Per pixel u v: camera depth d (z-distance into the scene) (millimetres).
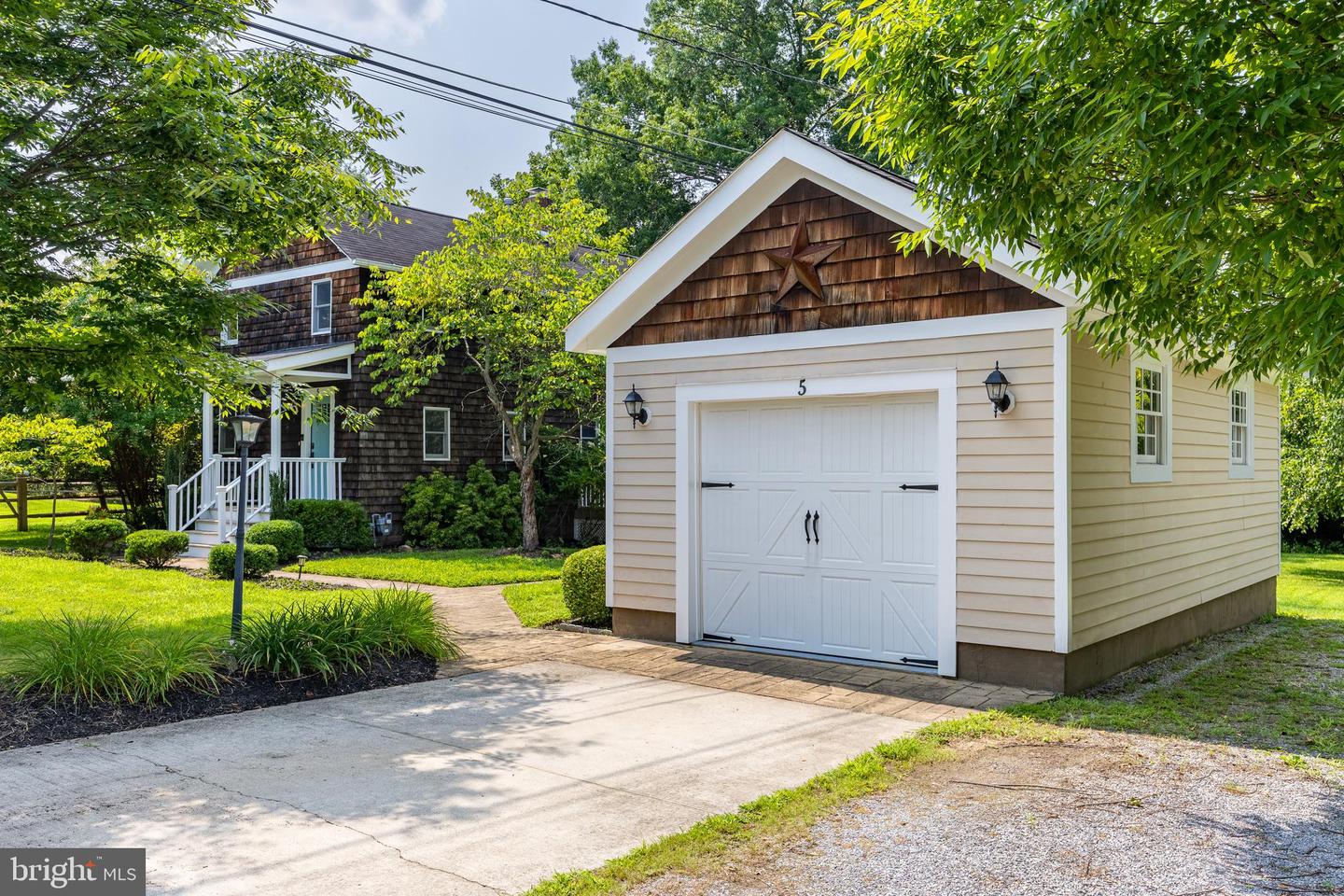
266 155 8180
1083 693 7180
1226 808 4684
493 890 3670
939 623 7508
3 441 15969
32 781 4914
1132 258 5070
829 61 5637
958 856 4070
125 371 9016
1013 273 7094
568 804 4676
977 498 7301
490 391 17328
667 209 28609
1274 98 3951
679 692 7098
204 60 7668
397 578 13375
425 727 6070
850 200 8055
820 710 6547
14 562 14609
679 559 9055
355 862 3924
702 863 3949
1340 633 10508
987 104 4969
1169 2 4301
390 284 16594
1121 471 7836
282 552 14664
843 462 8242
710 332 8898
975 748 5695
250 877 3760
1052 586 6949
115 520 16156
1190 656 8914
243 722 6141
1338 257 3992
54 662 6266
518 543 18875
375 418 17359
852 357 8000
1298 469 16703
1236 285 4824
